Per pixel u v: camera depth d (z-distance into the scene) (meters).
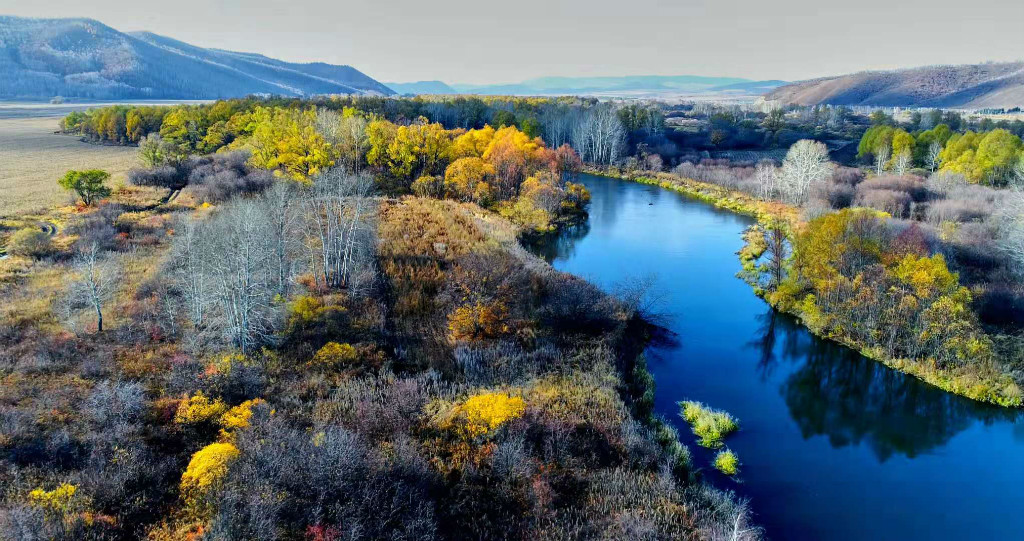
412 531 20.00
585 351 37.94
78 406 26.67
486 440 26.50
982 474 29.39
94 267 40.88
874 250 44.25
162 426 25.84
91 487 20.80
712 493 25.62
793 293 49.59
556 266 60.66
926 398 36.50
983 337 38.88
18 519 17.45
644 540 20.73
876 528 25.22
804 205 80.88
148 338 34.66
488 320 39.34
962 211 64.56
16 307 37.78
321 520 19.61
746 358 41.50
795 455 30.62
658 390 36.81
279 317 37.31
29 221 57.12
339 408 28.52
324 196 52.81
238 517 19.06
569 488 24.48
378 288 45.94
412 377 33.19
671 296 52.75
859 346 41.97
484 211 77.44
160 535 19.48
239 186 69.69
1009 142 80.38
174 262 45.12
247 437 24.14
